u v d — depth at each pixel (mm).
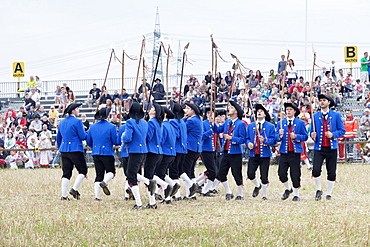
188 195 15453
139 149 13656
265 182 15594
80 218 12078
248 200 15578
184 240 10281
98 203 14852
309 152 27281
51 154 30609
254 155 15672
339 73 34281
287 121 15398
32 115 34000
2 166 30359
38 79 40688
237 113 15734
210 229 10773
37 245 9906
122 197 16391
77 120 15656
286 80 31969
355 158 27578
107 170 15641
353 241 9867
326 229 10695
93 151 15492
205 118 17469
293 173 15203
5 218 12320
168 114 15102
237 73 33031
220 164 15867
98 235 10695
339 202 14469
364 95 34188
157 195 15781
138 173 15445
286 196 15586
